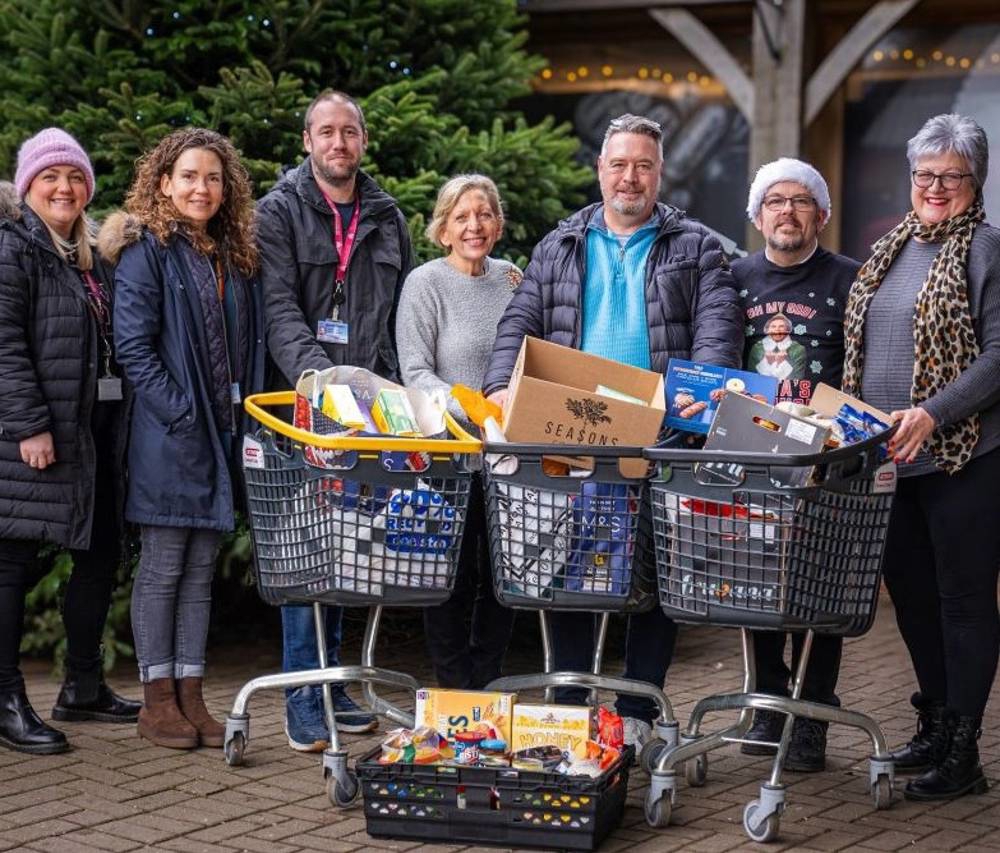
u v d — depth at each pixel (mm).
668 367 4688
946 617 4773
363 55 7344
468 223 5316
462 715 4453
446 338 5320
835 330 5082
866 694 6176
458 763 4305
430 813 4266
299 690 5199
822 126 10562
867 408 4504
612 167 4938
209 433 5059
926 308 4719
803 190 5043
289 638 5246
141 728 5207
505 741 4402
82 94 7094
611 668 6668
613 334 4969
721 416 4359
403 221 5520
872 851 4250
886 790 4605
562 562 4453
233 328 5133
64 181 5125
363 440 4328
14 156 6879
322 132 5223
